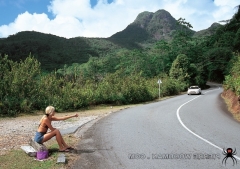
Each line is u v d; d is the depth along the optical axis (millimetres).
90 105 23984
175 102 26156
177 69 53844
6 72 18484
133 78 32938
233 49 82750
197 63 75375
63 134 10320
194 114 16172
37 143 7277
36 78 20672
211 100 26953
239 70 25578
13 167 6160
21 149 7762
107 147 8148
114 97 25953
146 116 15539
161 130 10859
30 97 18984
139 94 28781
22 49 173125
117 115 16625
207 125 12023
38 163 6484
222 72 76438
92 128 11727
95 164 6484
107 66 93000
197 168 6098
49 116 7527
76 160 6820
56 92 21203
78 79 27578
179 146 8156
